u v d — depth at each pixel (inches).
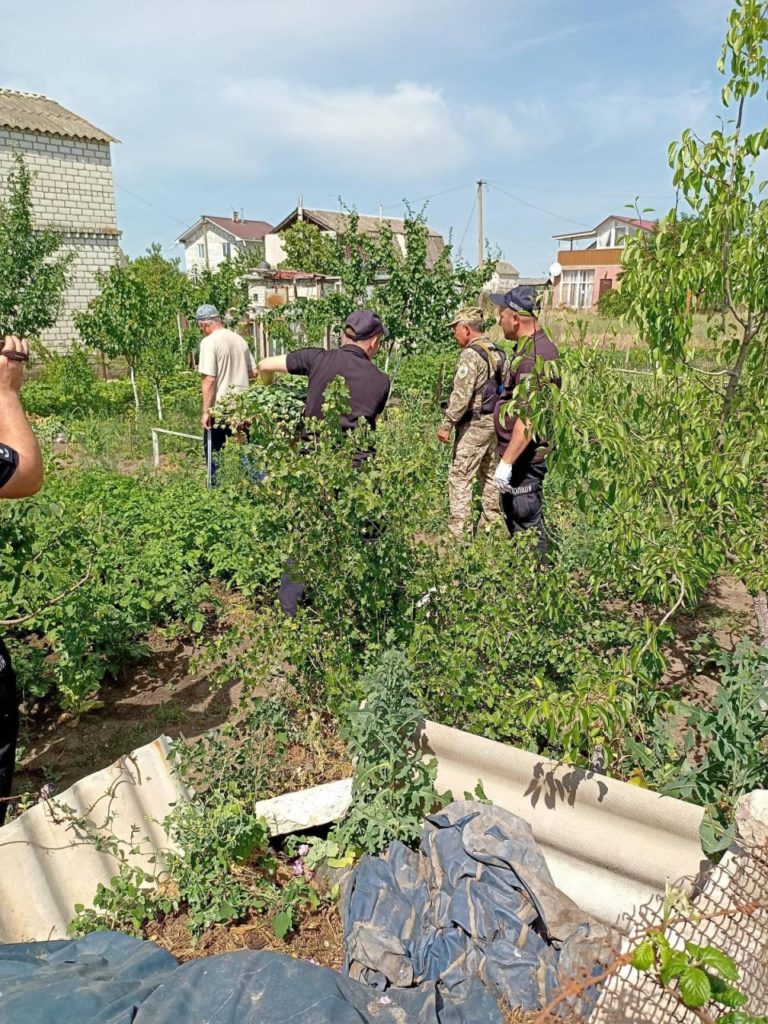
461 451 233.0
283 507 150.5
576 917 101.6
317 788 132.8
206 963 88.4
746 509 147.8
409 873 111.1
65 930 108.9
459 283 557.3
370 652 146.8
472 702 137.6
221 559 236.8
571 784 118.1
